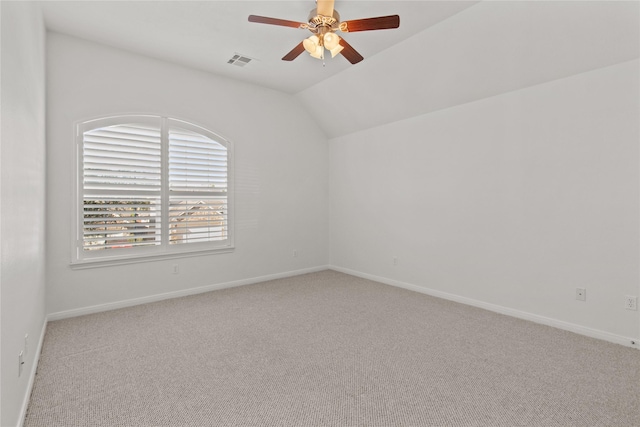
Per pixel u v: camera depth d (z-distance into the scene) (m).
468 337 2.84
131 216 3.69
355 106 4.71
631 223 2.64
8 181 1.42
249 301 3.85
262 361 2.41
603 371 2.26
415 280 4.35
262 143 4.79
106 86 3.49
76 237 3.36
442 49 3.32
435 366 2.34
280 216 5.04
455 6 2.79
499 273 3.48
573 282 2.96
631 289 2.65
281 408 1.87
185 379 2.17
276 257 5.01
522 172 3.28
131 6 2.81
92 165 3.44
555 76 3.00
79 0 2.71
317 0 2.37
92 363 2.37
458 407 1.87
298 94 5.06
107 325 3.09
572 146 2.94
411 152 4.36
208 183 4.29
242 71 4.21
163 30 3.20
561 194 3.02
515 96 3.31
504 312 3.43
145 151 3.78
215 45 3.50
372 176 4.91
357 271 5.19
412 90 3.98
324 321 3.21
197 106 4.14
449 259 3.95
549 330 2.99
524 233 3.28
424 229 4.22
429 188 4.16
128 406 1.88
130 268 3.68
